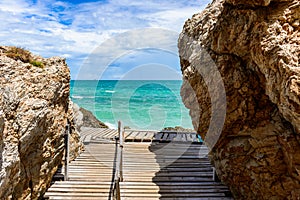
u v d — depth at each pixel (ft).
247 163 19.20
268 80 14.38
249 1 14.66
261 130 17.21
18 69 17.84
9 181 14.14
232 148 20.53
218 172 23.79
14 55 19.47
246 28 15.53
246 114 17.97
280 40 13.46
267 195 17.75
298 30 13.46
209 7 22.50
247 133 18.62
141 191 22.17
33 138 17.48
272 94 14.35
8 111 14.69
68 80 25.63
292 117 13.10
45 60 23.07
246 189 20.15
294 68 12.01
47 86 20.26
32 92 18.08
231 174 21.43
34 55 22.56
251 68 17.20
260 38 14.57
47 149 19.93
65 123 24.47
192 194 22.07
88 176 23.91
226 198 21.79
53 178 23.11
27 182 17.42
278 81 13.32
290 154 14.87
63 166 25.54
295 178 15.42
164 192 22.13
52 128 20.81
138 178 24.35
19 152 15.83
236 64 17.90
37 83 19.06
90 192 21.30
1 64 16.52
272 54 13.52
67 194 20.89
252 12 14.90
